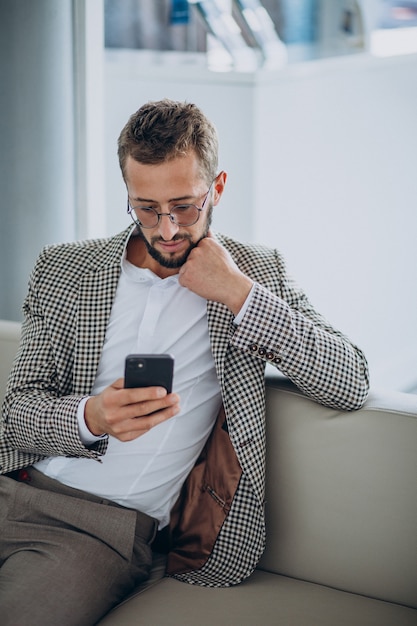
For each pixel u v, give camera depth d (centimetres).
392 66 293
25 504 135
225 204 296
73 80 203
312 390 134
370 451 132
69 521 133
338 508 135
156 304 140
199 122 130
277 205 297
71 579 125
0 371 170
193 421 140
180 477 142
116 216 300
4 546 134
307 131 293
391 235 312
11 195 202
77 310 141
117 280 142
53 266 147
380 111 295
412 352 329
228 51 333
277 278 144
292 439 139
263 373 139
